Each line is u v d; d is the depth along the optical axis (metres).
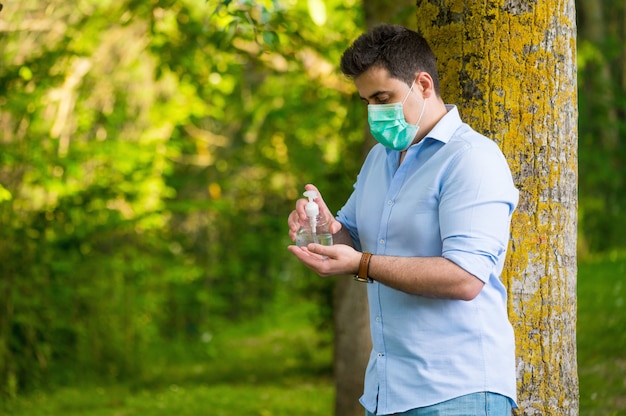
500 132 3.18
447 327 2.65
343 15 7.11
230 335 16.05
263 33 4.89
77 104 8.88
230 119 12.38
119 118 9.30
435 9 3.30
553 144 3.20
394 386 2.70
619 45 13.21
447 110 2.81
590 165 15.08
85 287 10.07
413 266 2.55
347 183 9.38
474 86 3.21
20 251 9.19
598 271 12.39
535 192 3.19
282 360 12.07
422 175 2.70
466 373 2.63
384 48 2.65
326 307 10.59
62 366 9.84
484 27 3.19
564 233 3.23
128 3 7.04
